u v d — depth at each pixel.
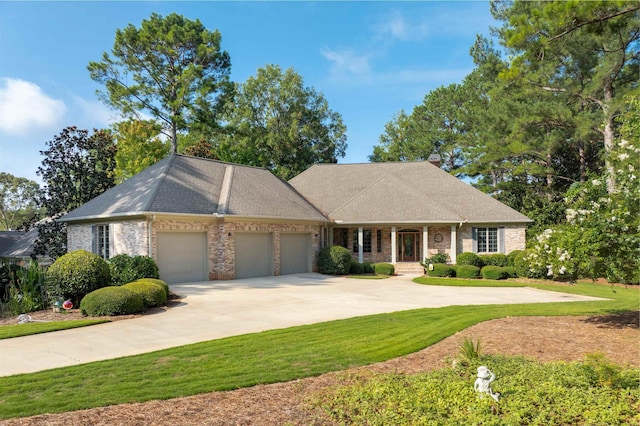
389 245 29.31
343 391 5.85
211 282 19.56
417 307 13.72
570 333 9.50
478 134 36.53
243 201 21.88
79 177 24.81
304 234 25.12
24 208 59.75
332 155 53.34
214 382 6.37
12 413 5.22
